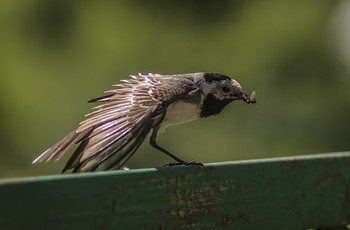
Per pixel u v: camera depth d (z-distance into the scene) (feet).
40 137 58.23
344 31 62.28
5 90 59.67
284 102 56.90
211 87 19.31
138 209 14.25
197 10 66.74
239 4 65.98
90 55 63.00
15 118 58.59
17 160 57.77
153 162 50.83
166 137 51.62
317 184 19.02
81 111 59.36
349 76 59.06
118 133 16.15
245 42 62.13
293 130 55.57
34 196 12.27
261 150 53.62
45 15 65.77
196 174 15.74
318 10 63.36
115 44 63.41
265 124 54.90
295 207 18.33
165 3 66.90
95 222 13.32
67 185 12.80
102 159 16.10
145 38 63.98
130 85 18.43
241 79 59.93
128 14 65.92
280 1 64.39
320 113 56.54
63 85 60.54
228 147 52.90
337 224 19.45
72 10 65.77
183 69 62.28
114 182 13.74
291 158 18.42
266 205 17.53
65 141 16.21
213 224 16.08
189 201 15.53
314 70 59.47
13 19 65.51
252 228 17.11
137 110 16.85
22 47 64.03
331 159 19.52
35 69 62.13
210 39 64.18
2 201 11.84
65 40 64.80
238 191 16.80
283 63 59.93
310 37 61.05
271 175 17.74
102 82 60.90
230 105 54.03
